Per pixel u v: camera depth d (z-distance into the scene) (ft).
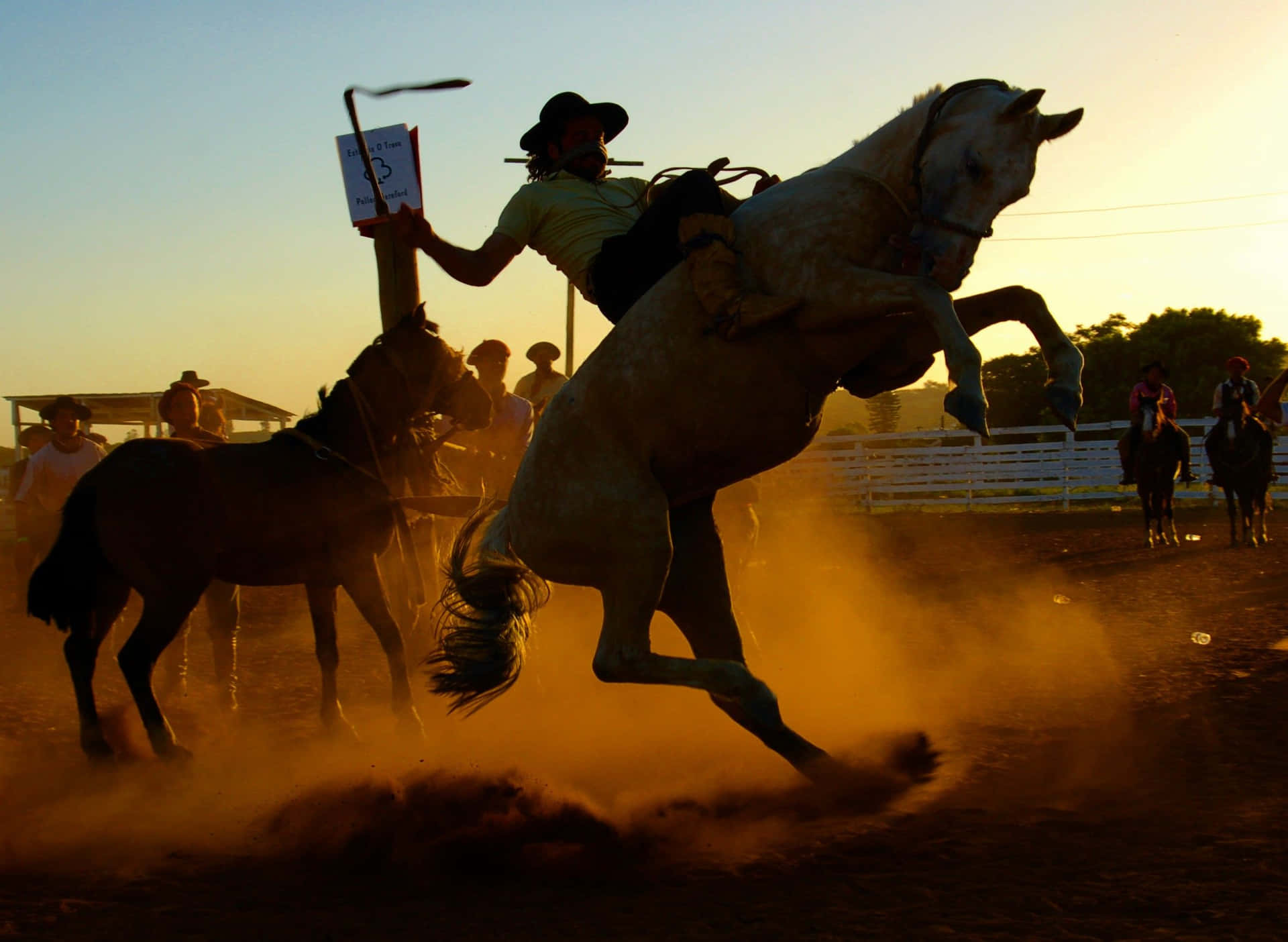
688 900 11.69
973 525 64.95
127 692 25.05
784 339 13.44
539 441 14.74
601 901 11.84
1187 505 73.26
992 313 13.97
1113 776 15.33
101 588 19.93
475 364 25.49
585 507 14.17
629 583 14.14
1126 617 30.35
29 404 84.17
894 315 13.16
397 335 20.48
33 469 30.32
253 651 30.48
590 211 15.99
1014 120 12.94
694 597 15.80
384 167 19.93
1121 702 19.92
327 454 19.86
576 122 16.47
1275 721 17.97
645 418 14.03
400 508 20.31
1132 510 71.46
